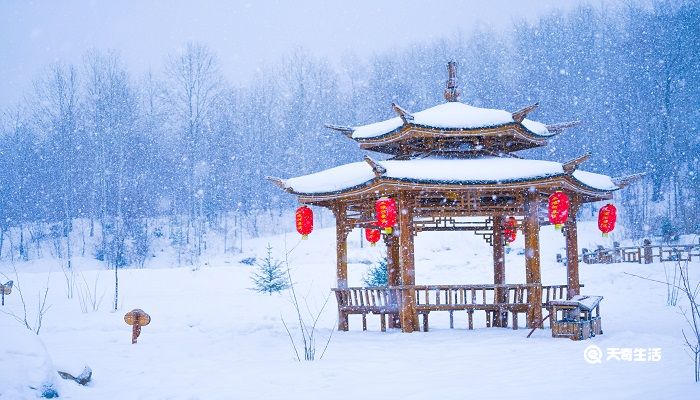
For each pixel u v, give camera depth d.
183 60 57.59
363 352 12.98
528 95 53.22
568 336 13.74
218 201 57.00
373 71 66.56
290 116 62.19
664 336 13.05
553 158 49.81
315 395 8.80
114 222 53.84
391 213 15.05
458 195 16.48
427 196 16.39
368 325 18.88
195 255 48.88
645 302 21.25
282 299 26.16
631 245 38.59
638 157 49.34
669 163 48.53
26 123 61.97
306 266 35.38
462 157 17.08
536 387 8.66
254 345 14.36
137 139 57.78
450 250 37.28
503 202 17.94
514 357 11.63
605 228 17.59
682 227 41.28
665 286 23.81
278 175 58.88
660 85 50.75
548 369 10.15
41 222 57.31
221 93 63.06
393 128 16.89
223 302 25.16
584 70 55.97
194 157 55.53
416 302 16.39
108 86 57.97
